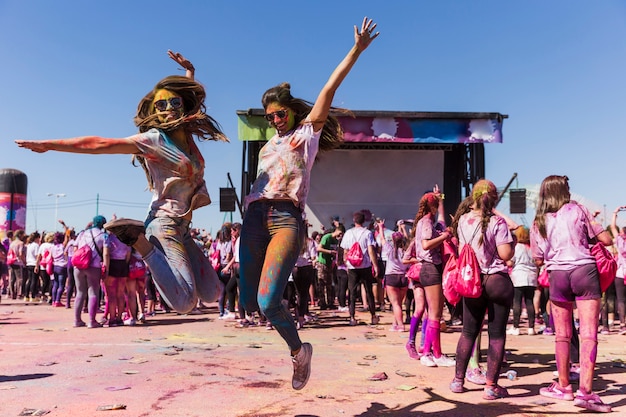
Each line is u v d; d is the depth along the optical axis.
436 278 6.25
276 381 5.27
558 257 4.82
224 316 11.66
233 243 11.13
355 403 4.47
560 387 4.81
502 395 4.74
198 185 3.66
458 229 5.03
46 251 15.45
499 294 4.70
